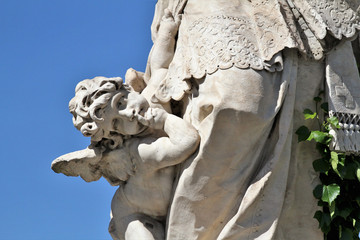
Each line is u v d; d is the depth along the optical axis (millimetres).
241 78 7469
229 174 7574
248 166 7594
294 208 7852
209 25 7852
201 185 7613
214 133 7465
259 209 7535
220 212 7637
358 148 7723
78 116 7844
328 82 7801
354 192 7828
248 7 7977
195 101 7750
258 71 7539
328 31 7801
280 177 7613
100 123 7754
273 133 7652
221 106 7398
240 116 7406
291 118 7633
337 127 7664
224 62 7535
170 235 7801
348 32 7859
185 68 7820
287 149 7652
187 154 7633
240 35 7695
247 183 7605
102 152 8016
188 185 7656
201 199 7637
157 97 8062
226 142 7484
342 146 7664
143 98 7844
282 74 7656
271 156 7574
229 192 7598
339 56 7883
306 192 7844
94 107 7691
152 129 7918
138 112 7762
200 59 7730
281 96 7578
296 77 7742
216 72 7547
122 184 8180
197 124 7734
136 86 9141
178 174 7820
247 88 7449
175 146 7645
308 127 7863
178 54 8211
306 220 7871
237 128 7445
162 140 7773
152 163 7801
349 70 7891
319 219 7789
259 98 7465
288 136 7676
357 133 7762
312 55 7840
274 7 7852
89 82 7879
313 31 7828
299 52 7801
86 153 8047
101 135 7879
